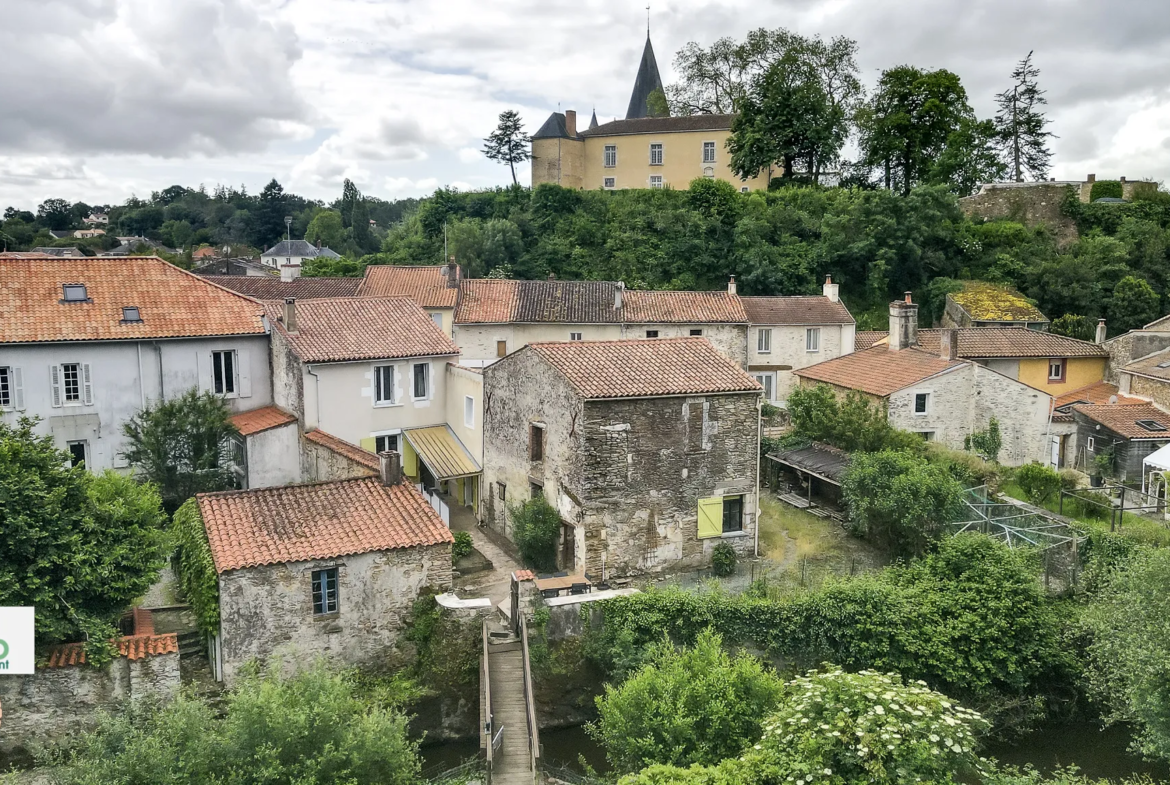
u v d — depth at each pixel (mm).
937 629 23375
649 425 27109
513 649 22797
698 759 16828
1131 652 19562
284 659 20953
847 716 14547
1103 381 46406
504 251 67438
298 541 21484
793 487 36531
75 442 31469
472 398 34062
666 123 79375
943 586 24672
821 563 28766
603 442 26422
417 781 17969
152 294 34375
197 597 21172
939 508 28031
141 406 32656
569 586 24078
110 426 32094
